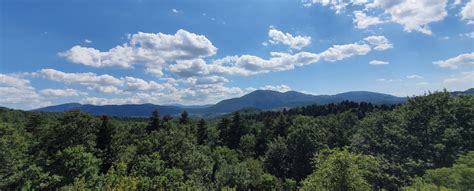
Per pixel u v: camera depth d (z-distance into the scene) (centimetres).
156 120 7806
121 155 5531
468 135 4028
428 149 4166
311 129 7138
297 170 6775
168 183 4347
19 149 4184
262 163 7125
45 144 4709
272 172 6938
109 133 5922
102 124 5916
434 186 2475
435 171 2586
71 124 4772
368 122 5825
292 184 6072
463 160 2969
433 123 4391
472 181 2300
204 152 7038
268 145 7594
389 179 3797
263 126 9444
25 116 7681
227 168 6109
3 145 3847
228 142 9200
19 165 3928
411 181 3584
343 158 2091
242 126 9381
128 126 7644
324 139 7056
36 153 4500
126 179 2888
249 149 8531
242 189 5984
